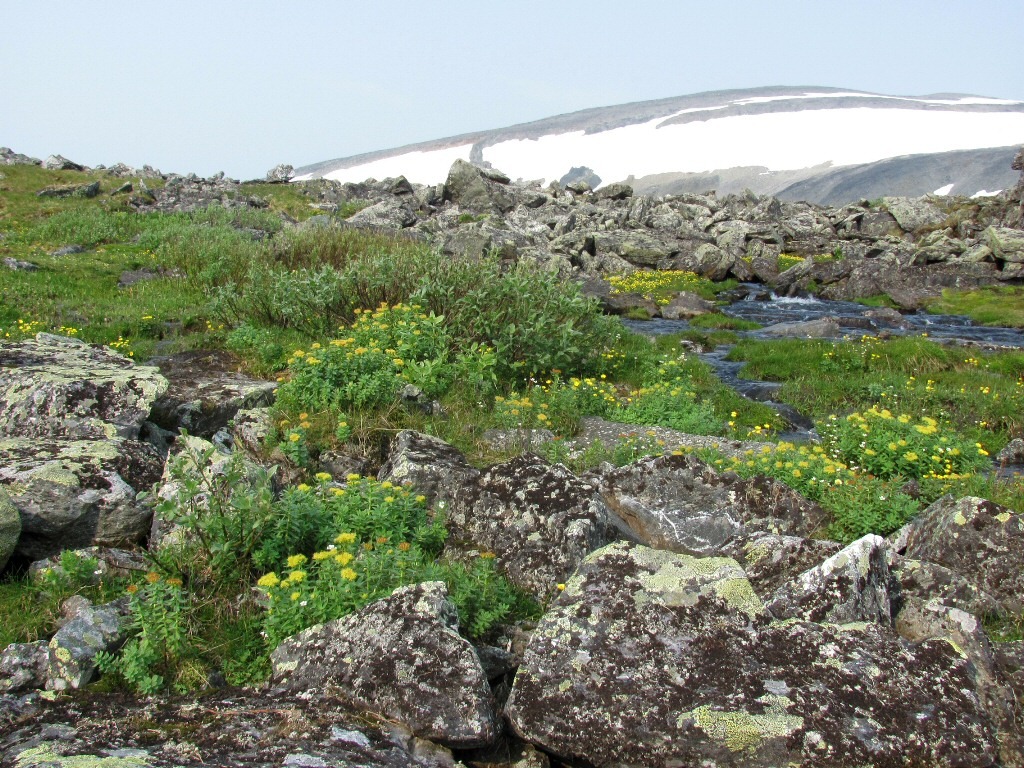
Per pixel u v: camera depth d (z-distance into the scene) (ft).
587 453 27.68
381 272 44.45
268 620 15.56
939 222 146.20
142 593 16.38
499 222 130.52
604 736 13.04
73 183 123.54
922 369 52.44
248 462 21.39
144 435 26.30
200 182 137.28
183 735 12.66
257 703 13.58
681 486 23.21
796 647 13.98
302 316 43.45
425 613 14.57
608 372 46.24
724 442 30.09
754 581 18.37
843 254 120.06
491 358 34.17
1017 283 101.65
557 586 17.63
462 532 21.02
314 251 62.80
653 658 13.87
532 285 43.73
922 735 12.66
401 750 12.71
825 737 12.51
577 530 19.20
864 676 13.44
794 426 42.11
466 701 13.33
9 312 47.29
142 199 116.98
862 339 58.65
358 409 28.02
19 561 19.03
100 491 19.70
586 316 46.32
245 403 29.71
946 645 14.16
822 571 16.06
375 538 18.74
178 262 66.54
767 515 22.43
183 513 17.93
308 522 18.98
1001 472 32.71
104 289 57.98
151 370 28.55
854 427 31.89
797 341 60.54
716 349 62.39
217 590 17.13
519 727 13.51
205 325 47.65
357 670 13.96
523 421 30.42
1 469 19.54
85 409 25.73
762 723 12.67
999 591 18.51
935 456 29.07
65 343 33.17
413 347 33.88
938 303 91.15
